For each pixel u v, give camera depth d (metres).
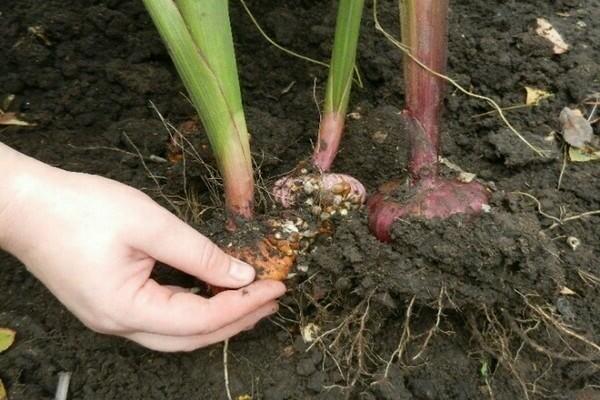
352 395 0.29
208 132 0.28
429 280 0.27
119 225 0.25
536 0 0.45
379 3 0.45
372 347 0.30
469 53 0.41
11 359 0.29
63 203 0.24
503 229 0.27
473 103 0.39
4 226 0.24
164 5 0.24
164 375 0.29
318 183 0.30
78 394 0.29
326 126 0.31
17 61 0.42
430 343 0.30
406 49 0.28
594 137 0.37
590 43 0.41
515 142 0.36
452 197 0.28
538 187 0.34
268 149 0.36
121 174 0.36
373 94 0.40
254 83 0.41
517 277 0.27
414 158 0.29
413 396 0.29
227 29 0.26
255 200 0.32
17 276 0.33
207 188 0.36
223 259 0.27
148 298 0.25
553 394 0.28
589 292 0.31
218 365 0.30
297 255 0.29
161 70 0.42
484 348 0.29
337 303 0.30
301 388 0.29
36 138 0.39
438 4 0.27
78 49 0.43
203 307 0.26
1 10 0.44
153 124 0.39
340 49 0.29
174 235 0.25
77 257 0.24
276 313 0.31
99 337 0.30
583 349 0.29
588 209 0.33
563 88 0.39
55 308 0.32
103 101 0.41
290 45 0.43
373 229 0.29
